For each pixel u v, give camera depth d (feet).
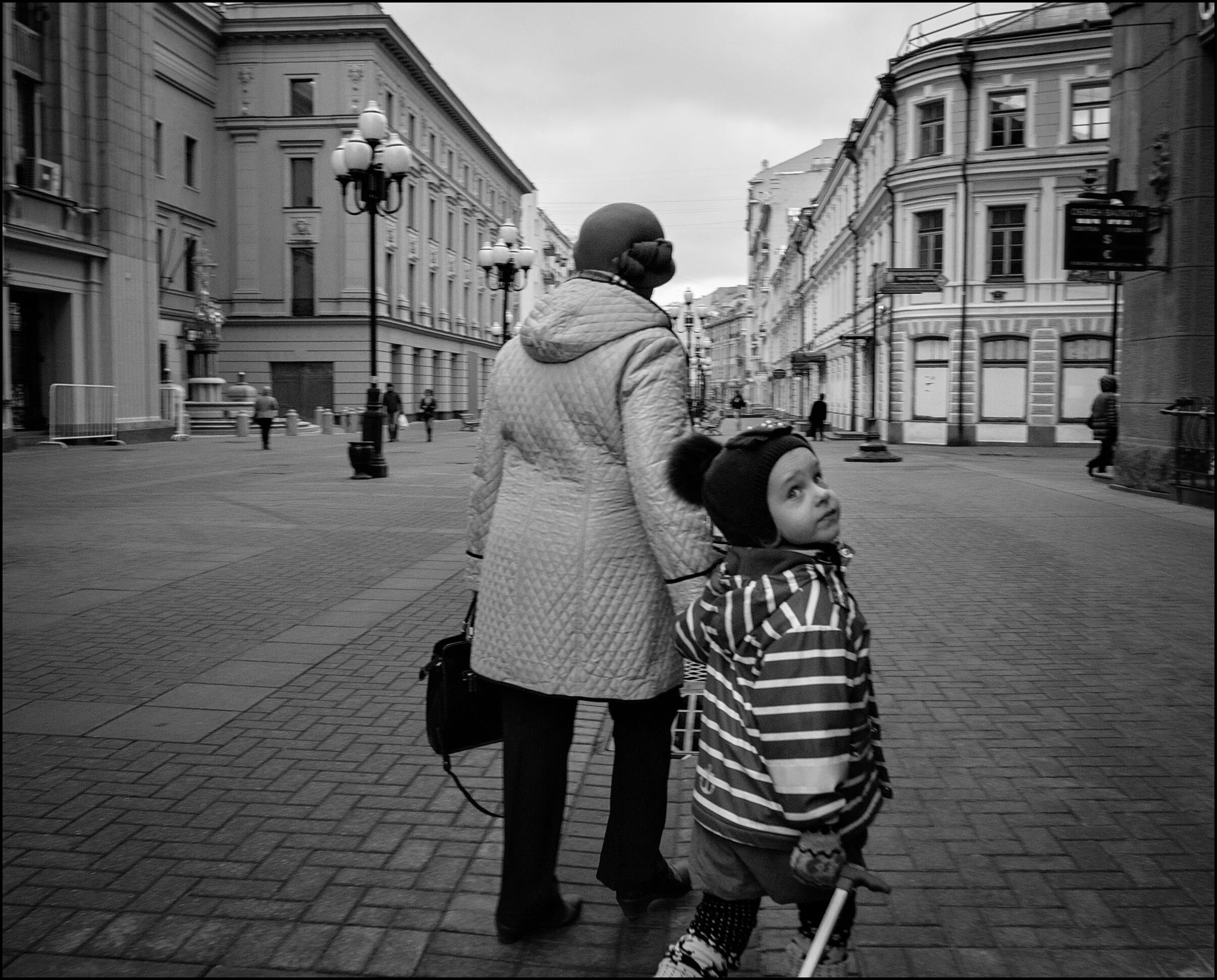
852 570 27.20
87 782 12.69
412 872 10.31
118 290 89.81
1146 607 22.39
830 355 157.69
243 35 136.98
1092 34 94.02
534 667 8.59
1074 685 16.56
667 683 8.73
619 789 9.22
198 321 126.00
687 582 8.00
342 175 55.21
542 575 8.59
